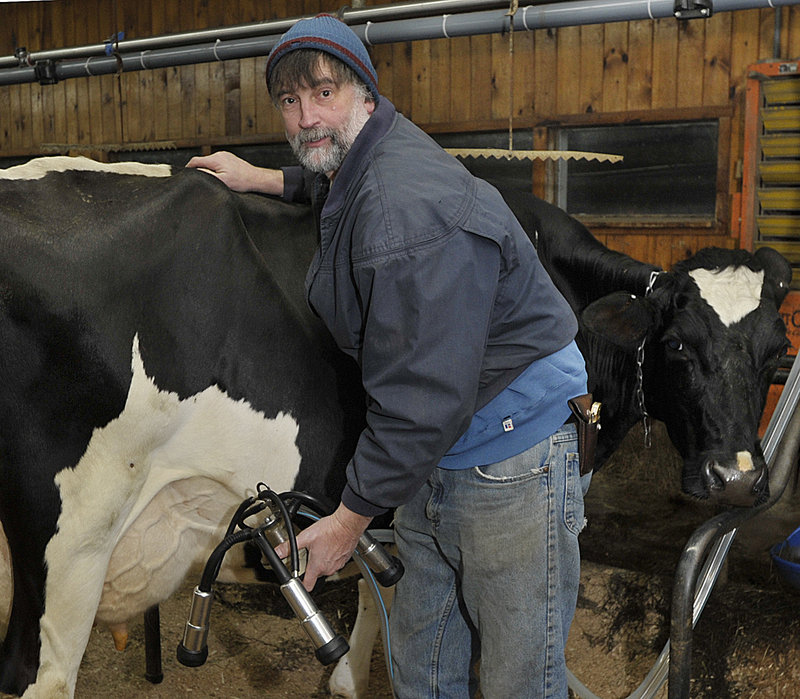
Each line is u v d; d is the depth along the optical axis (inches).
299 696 112.3
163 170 79.1
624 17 137.9
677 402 101.3
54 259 66.9
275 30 163.8
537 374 66.3
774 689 111.9
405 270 57.1
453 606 75.0
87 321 67.4
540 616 68.1
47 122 310.0
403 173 60.0
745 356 98.2
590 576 137.9
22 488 68.4
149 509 76.6
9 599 73.8
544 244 103.7
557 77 211.0
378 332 58.5
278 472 81.0
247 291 76.9
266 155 260.8
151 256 71.2
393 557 70.7
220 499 79.6
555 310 66.7
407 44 229.9
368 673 110.6
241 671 117.3
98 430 69.6
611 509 171.3
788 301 179.6
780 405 99.7
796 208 180.1
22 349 66.1
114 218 70.7
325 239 64.6
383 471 59.7
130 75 286.4
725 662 117.0
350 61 62.2
